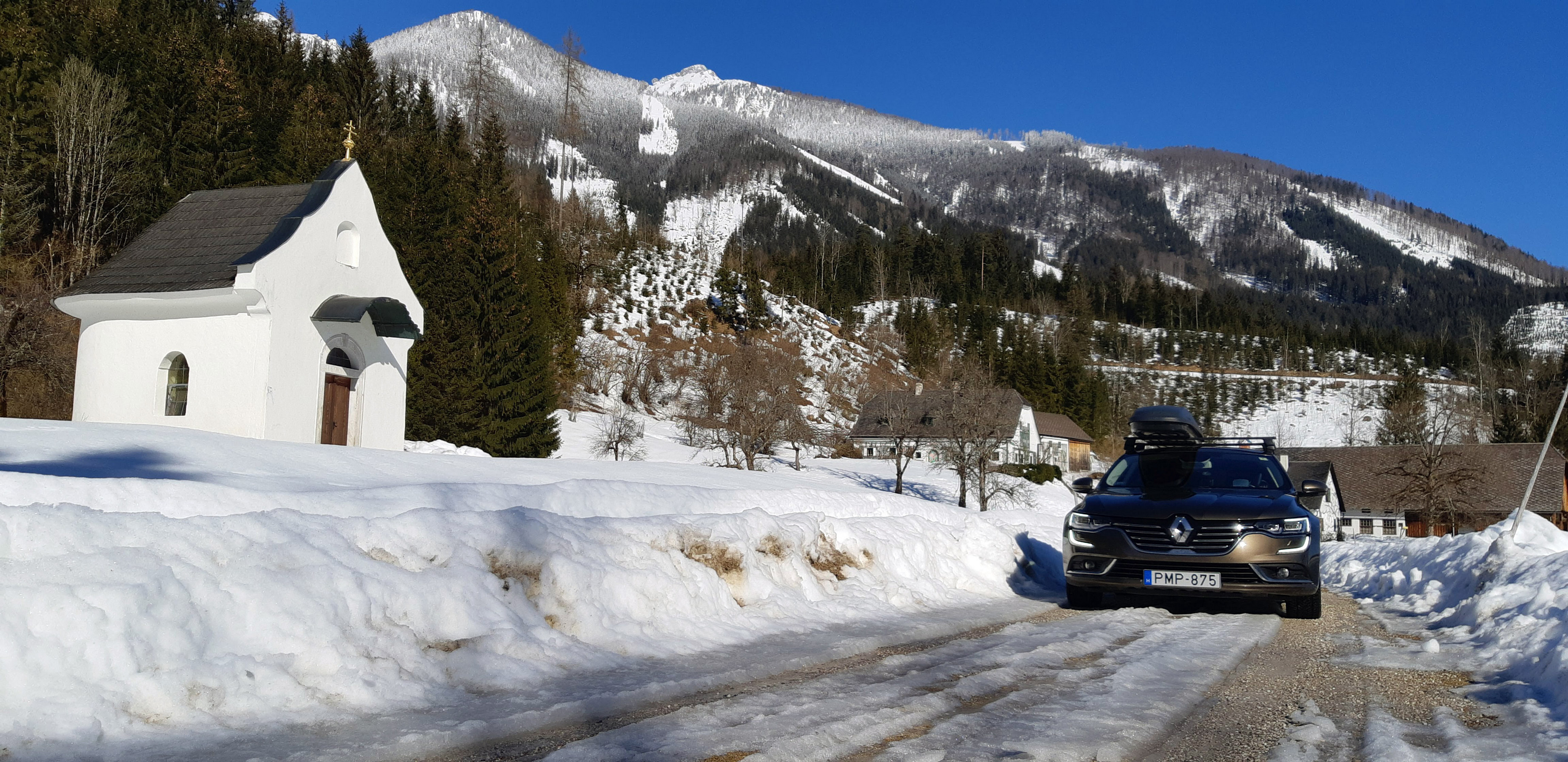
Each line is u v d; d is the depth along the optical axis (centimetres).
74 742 295
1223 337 15888
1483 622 689
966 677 460
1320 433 11031
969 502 4216
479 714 361
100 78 3812
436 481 1096
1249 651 589
